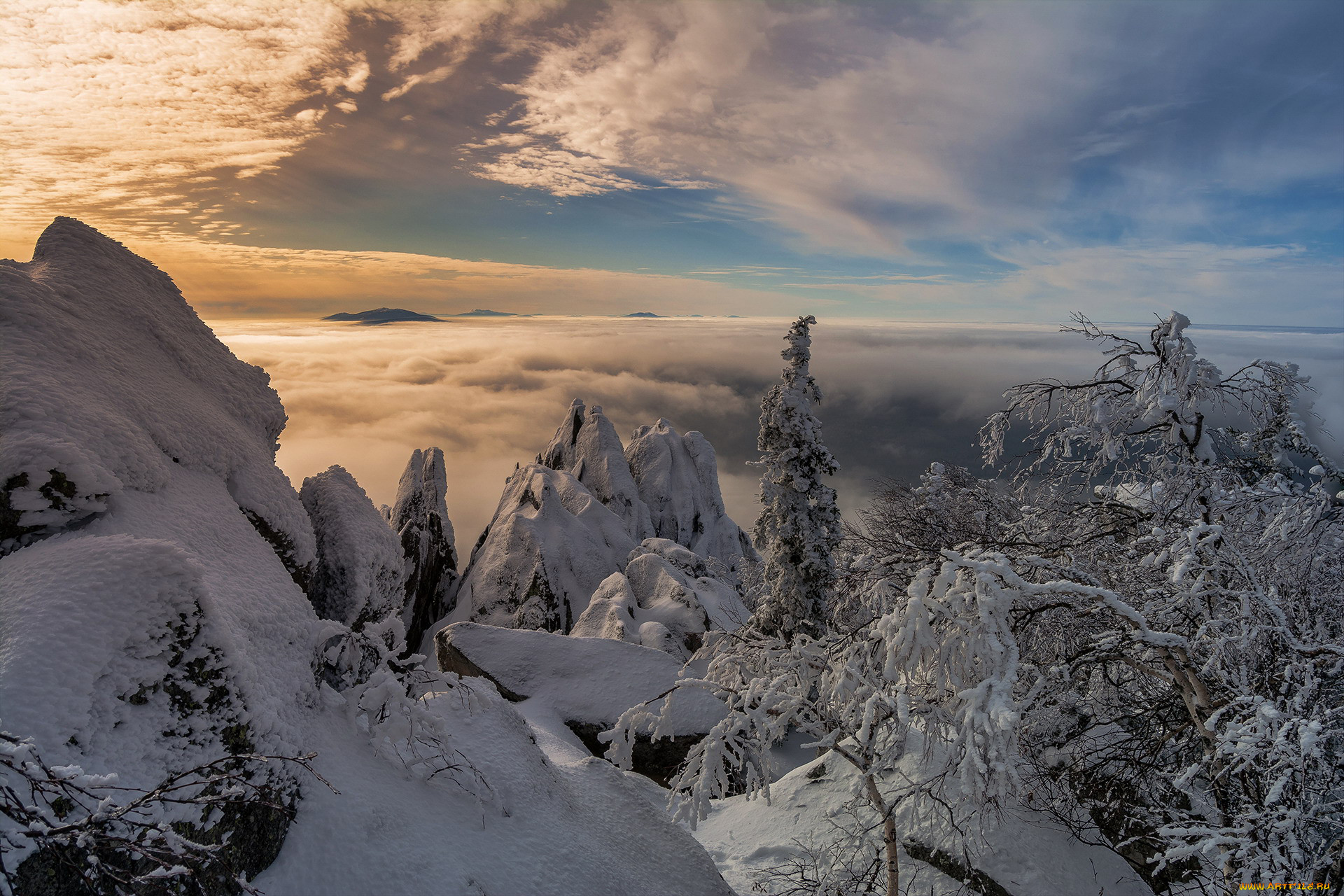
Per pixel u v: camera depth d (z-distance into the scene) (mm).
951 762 7465
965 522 18656
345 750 7512
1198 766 7734
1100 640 8805
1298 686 8375
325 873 6180
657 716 10547
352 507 10531
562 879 7621
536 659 18984
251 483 8844
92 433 6852
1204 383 9523
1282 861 6773
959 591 7504
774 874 11664
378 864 6445
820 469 21281
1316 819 7461
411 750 7820
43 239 8672
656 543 38062
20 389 6656
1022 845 10289
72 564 5605
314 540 9594
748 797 14797
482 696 9844
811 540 20984
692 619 27391
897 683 8078
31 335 7262
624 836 9234
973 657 7324
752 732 9891
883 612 9039
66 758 4723
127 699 5281
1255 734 6926
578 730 17266
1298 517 9953
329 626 8125
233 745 5930
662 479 52562
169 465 7828
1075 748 10172
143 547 5852
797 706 10062
